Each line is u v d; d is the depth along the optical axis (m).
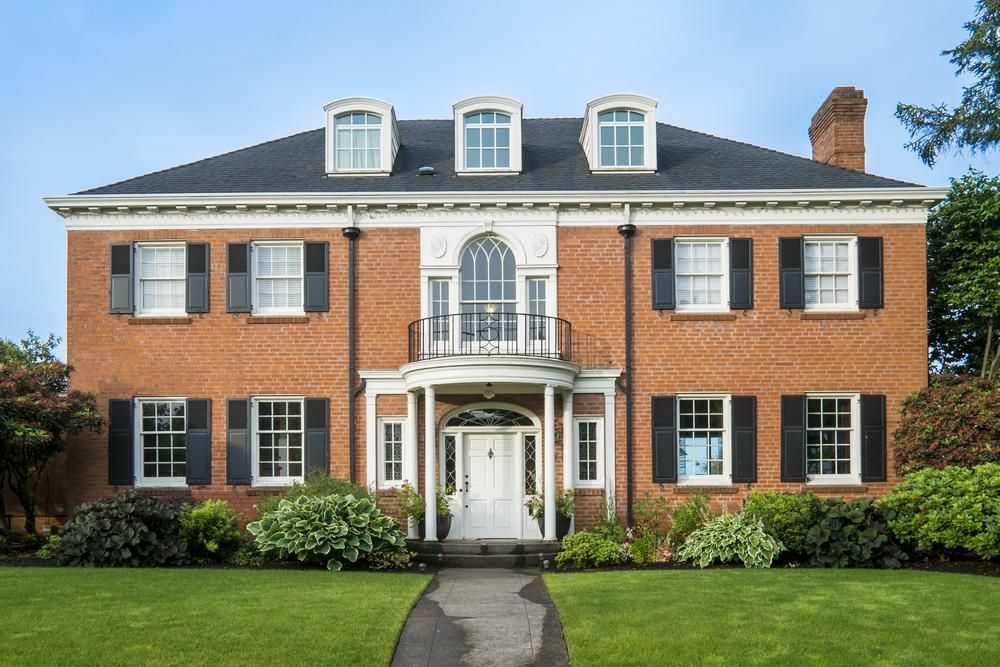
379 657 8.99
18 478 17.64
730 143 21.67
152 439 18.30
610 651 9.17
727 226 18.47
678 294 18.59
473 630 10.40
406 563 15.73
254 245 18.50
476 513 18.20
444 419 18.34
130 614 10.30
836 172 19.55
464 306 18.44
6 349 18.92
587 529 17.62
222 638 9.38
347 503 15.63
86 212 18.34
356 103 19.77
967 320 21.31
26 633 9.46
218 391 18.20
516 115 19.84
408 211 18.47
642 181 19.12
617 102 19.86
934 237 21.39
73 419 17.06
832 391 18.25
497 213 18.45
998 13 22.48
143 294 18.56
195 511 15.59
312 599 11.31
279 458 18.31
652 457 18.08
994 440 16.61
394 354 18.30
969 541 14.38
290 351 18.27
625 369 18.23
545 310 18.42
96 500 16.30
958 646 9.27
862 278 18.34
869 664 8.75
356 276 18.44
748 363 18.27
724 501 17.97
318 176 19.62
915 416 17.66
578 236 18.48
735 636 9.59
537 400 18.25
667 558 16.06
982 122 23.50
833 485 17.95
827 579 12.99
